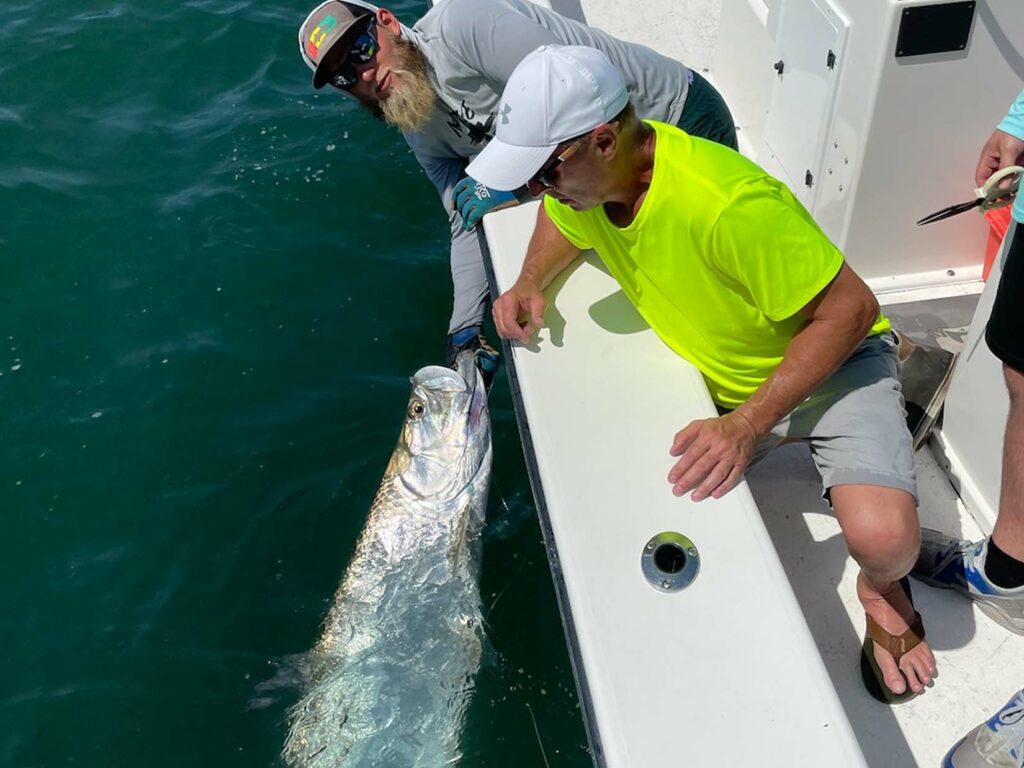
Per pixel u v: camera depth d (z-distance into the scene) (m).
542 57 1.97
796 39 2.93
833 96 2.75
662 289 2.20
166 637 3.09
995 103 2.59
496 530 3.24
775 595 1.89
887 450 2.13
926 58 2.50
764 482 2.66
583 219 2.28
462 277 3.40
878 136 2.64
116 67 5.36
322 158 4.82
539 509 2.21
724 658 1.82
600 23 4.13
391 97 2.91
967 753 1.97
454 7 2.83
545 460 2.16
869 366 2.22
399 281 4.27
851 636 2.37
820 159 2.90
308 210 4.58
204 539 3.36
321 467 3.56
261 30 5.56
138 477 3.55
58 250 4.39
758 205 1.94
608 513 2.05
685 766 1.69
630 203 2.09
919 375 2.54
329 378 3.88
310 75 5.30
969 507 2.55
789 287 1.95
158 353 3.97
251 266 4.32
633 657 1.83
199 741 2.84
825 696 1.75
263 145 4.89
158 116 5.08
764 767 1.68
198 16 5.66
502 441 3.58
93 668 3.02
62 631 3.12
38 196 4.62
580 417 2.24
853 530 2.10
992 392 2.37
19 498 3.49
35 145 4.91
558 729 2.75
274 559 3.29
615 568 1.96
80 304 4.17
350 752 2.76
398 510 3.08
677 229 2.03
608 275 2.57
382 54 2.84
